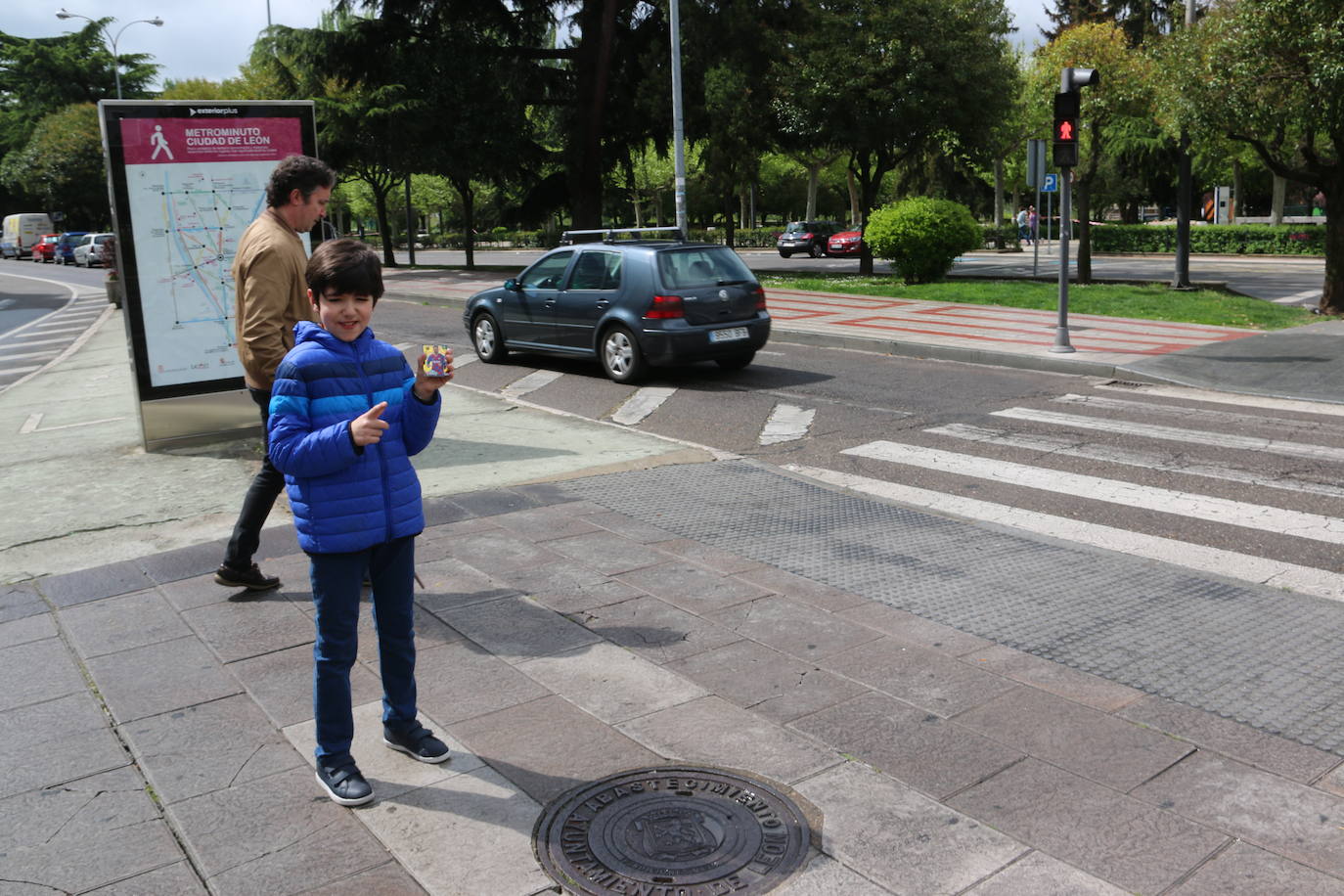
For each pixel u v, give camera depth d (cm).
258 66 3450
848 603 494
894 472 770
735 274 1188
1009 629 460
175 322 821
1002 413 977
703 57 2778
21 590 525
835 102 2533
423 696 399
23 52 7650
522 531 608
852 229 4000
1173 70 1692
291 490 315
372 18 3350
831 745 357
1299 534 600
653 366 1167
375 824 315
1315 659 425
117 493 706
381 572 333
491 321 1346
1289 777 333
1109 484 718
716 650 439
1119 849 295
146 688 412
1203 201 5784
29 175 6681
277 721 384
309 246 880
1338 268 1722
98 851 305
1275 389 1047
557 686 406
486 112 3381
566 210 3759
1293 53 1531
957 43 2447
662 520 633
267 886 286
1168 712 379
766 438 898
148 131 789
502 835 308
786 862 292
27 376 1479
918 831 306
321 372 307
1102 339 1399
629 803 323
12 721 387
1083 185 2236
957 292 2020
